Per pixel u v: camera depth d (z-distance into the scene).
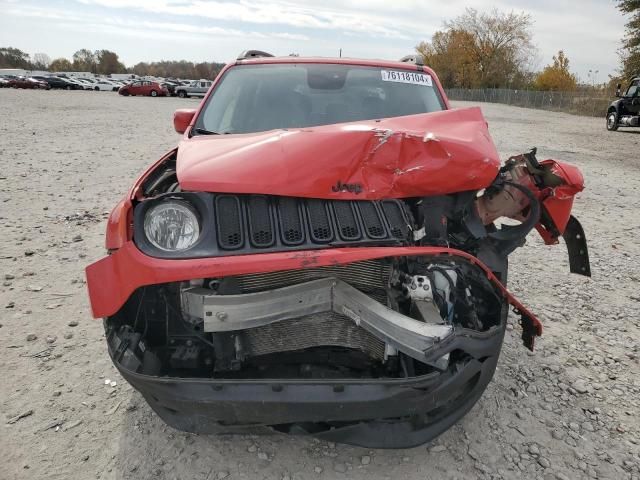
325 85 3.99
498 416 3.13
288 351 2.63
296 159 2.52
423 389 2.28
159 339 2.66
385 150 2.59
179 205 2.35
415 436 2.49
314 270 2.48
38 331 3.93
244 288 2.43
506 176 3.10
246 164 2.53
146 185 2.82
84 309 4.29
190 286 2.46
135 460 2.73
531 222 2.87
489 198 3.02
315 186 2.46
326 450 2.83
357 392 2.21
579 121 30.73
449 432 2.99
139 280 2.26
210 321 2.38
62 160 10.82
